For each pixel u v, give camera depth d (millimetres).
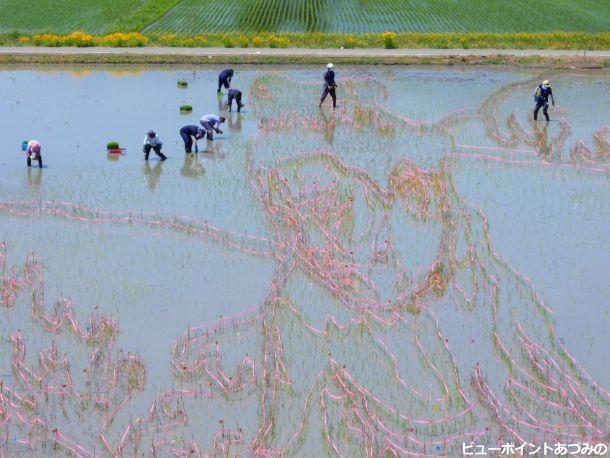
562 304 21125
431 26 62156
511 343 19422
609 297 21516
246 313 20688
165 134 35281
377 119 36406
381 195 27453
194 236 24906
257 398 17516
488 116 37562
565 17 66000
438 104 40344
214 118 34125
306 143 33656
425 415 16969
